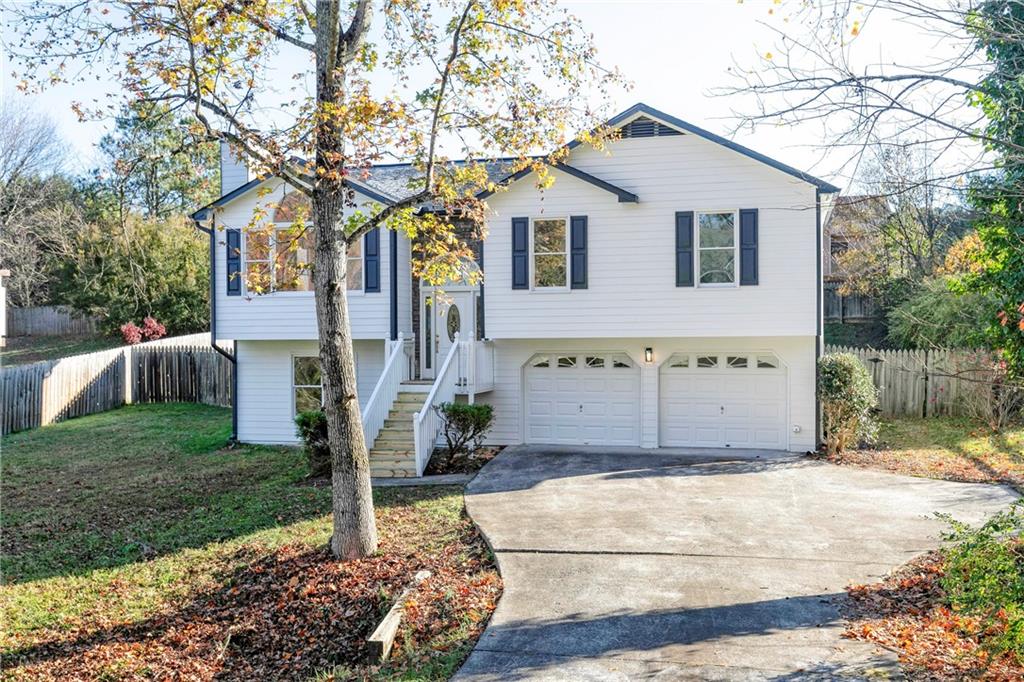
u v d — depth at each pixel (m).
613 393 18.88
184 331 37.94
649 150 17.55
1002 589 6.29
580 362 19.03
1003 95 6.30
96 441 21.42
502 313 18.28
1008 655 6.69
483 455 17.47
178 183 14.86
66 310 41.09
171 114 10.62
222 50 10.27
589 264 17.86
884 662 6.79
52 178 42.03
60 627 9.52
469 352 17.72
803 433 17.64
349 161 10.48
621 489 13.88
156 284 37.38
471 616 8.26
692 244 17.36
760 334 17.06
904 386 20.80
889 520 11.43
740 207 17.09
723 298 17.23
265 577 10.36
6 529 13.22
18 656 8.79
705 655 7.07
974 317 19.55
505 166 19.73
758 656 7.01
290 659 8.32
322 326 10.68
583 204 17.84
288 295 19.47
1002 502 12.37
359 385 19.72
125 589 10.51
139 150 15.62
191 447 20.28
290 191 19.05
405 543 11.01
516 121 11.44
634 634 7.59
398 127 10.54
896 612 7.95
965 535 7.23
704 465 16.11
